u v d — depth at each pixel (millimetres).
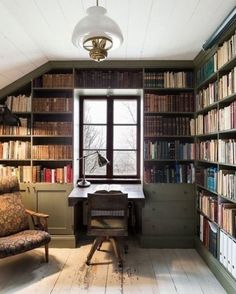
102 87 3320
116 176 3863
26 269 2600
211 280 2434
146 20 2258
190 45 2795
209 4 2010
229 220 2248
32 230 2828
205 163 3160
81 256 2926
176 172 3258
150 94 3303
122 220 2824
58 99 3291
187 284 2355
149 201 3240
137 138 3844
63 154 3287
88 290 2238
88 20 1582
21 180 3252
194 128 3273
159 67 3287
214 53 2645
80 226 3746
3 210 2734
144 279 2432
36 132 3287
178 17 2209
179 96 3285
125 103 3854
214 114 2666
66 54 3025
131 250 3121
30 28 2369
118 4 2008
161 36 2576
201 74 3055
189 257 2943
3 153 3262
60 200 3242
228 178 2303
